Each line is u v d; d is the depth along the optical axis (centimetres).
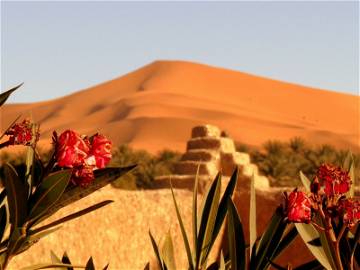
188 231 1039
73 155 309
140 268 967
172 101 17412
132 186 3588
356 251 467
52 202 311
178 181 1753
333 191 404
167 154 6725
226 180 1151
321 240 426
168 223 1010
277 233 421
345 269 455
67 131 312
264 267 424
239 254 417
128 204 957
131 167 312
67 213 876
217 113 16012
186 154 2045
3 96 350
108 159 316
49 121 18888
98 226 911
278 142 6156
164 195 1052
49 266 359
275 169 5512
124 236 949
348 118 19212
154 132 14738
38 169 337
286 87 19950
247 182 1905
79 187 313
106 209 925
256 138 14800
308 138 15200
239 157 2002
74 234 879
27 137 349
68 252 869
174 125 14875
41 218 320
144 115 16150
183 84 19825
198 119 15412
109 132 15100
